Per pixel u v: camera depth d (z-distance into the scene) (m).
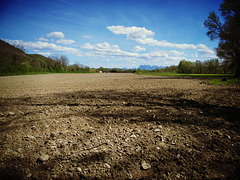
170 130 2.63
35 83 12.39
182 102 4.60
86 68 68.19
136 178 1.54
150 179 1.52
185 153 1.92
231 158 1.78
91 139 2.34
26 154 1.91
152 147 2.09
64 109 4.07
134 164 1.75
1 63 32.75
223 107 3.81
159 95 5.88
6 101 5.10
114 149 2.06
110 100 5.15
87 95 6.18
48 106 4.39
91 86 9.76
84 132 2.61
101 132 2.61
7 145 2.12
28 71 38.06
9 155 1.87
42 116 3.47
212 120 3.01
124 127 2.82
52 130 2.68
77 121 3.15
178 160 1.78
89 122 3.10
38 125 2.91
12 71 32.97
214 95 5.39
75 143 2.22
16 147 2.07
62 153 1.96
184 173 1.58
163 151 1.98
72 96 5.98
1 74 28.62
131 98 5.42
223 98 4.80
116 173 1.61
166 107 4.10
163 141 2.24
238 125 2.70
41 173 1.58
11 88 8.87
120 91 7.20
